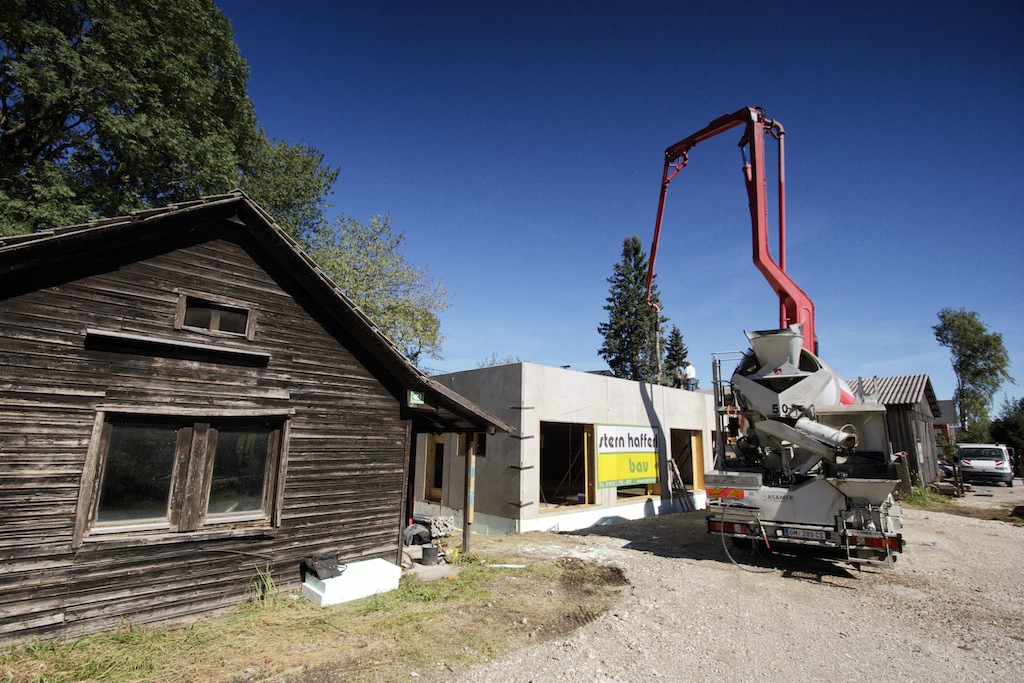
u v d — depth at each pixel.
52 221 13.14
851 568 8.66
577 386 13.59
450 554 8.67
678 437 19.58
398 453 7.80
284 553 6.41
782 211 12.39
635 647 5.15
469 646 5.03
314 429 6.85
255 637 5.11
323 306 7.16
